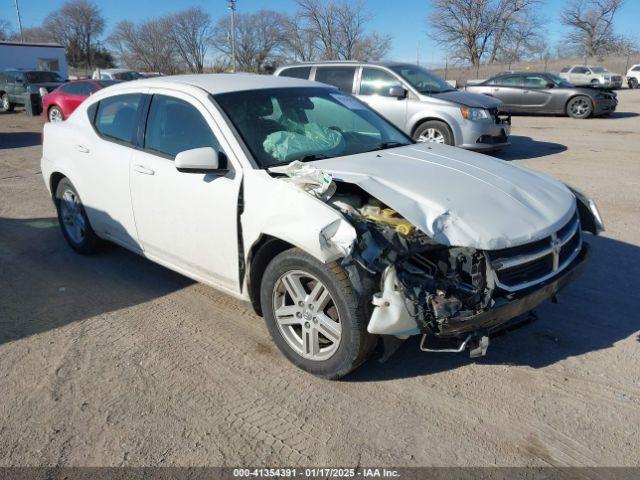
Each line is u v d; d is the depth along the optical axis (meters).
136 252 4.62
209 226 3.73
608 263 5.01
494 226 3.01
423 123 9.89
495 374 3.37
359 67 10.41
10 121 19.22
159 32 52.25
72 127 5.13
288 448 2.79
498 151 11.21
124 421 3.01
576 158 10.27
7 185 8.70
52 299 4.51
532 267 3.13
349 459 2.71
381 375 3.39
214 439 2.87
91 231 5.17
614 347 3.63
